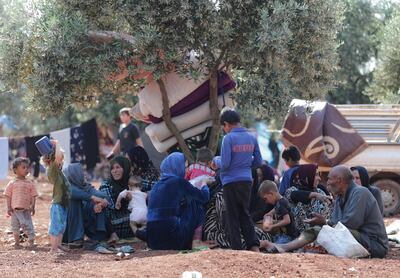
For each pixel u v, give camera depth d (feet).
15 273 26.50
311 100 38.93
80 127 65.62
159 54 35.19
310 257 27.89
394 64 57.77
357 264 27.55
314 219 31.22
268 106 36.73
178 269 25.82
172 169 32.99
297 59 36.88
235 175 29.86
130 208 34.99
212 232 32.94
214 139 37.96
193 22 34.42
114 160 35.45
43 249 33.58
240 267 25.99
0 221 44.11
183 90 37.47
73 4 35.58
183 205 32.78
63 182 32.78
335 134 45.52
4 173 63.31
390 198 50.37
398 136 50.62
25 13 35.76
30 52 35.58
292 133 45.39
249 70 37.04
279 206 32.24
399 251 33.06
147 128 39.01
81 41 34.91
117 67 35.27
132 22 35.27
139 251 32.17
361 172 34.27
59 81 34.99
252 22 35.53
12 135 107.04
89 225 34.58
